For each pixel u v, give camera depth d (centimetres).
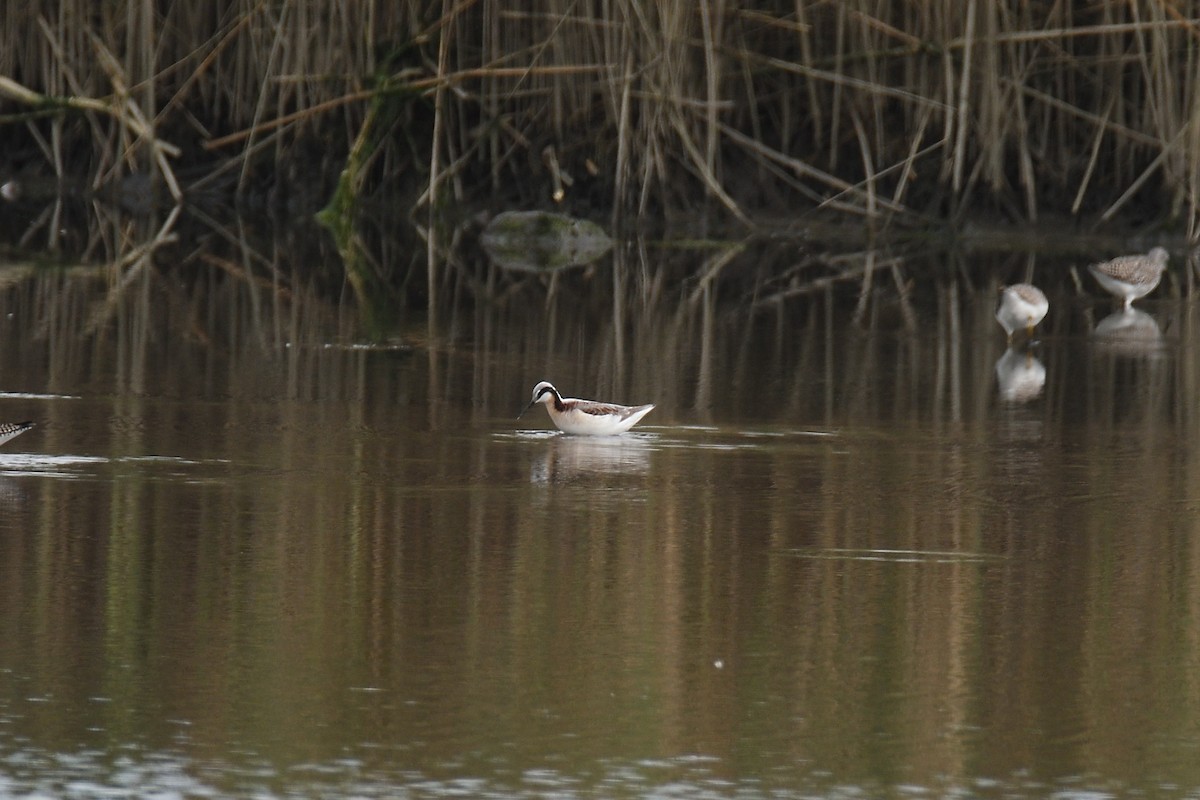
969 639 1251
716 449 1852
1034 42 4147
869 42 4194
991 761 1051
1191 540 1509
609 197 4341
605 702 1125
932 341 2695
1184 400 2202
